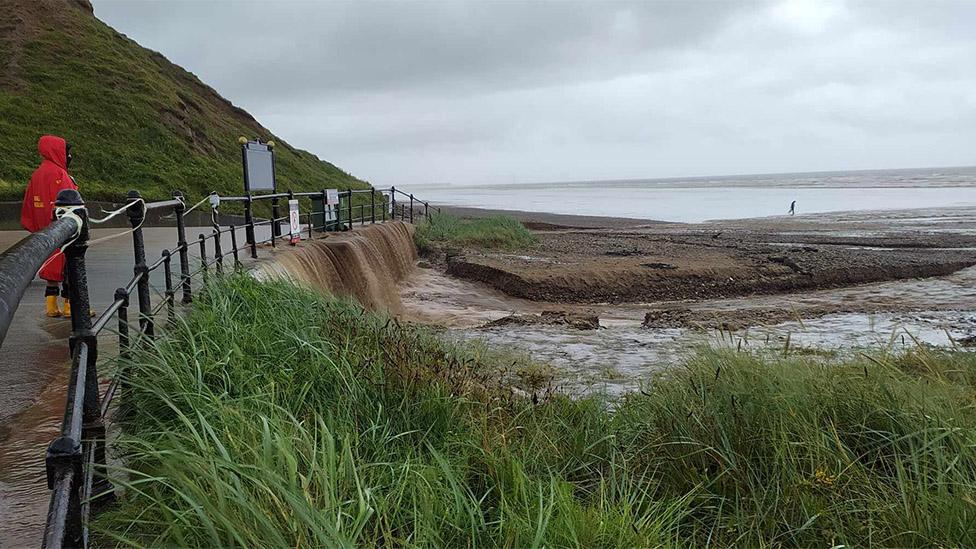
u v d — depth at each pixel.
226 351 4.49
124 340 3.75
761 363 5.50
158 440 3.27
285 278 8.63
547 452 4.62
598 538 3.13
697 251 25.39
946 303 16.81
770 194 104.25
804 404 4.69
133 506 2.86
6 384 4.61
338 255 13.86
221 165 31.56
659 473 4.48
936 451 3.97
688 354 7.53
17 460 3.39
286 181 33.09
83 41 35.41
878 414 4.62
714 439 4.55
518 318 13.71
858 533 3.64
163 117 32.00
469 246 24.80
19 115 26.95
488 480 4.00
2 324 1.01
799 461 4.27
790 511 3.87
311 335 5.45
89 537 2.72
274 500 2.68
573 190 195.38
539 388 7.32
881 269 20.92
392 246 19.09
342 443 3.76
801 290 19.97
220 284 6.32
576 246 26.83
